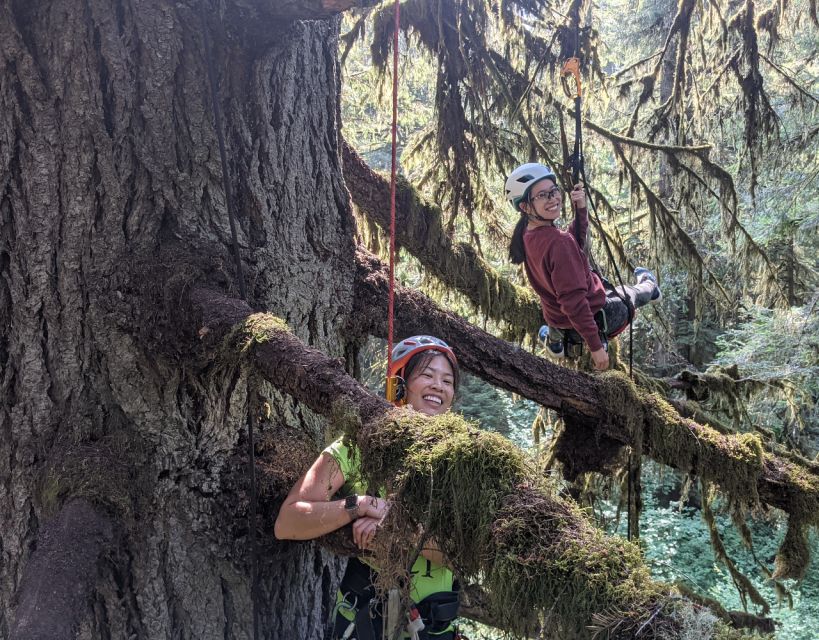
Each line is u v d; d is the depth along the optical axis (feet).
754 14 17.17
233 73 7.36
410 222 11.71
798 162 22.20
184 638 6.97
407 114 19.31
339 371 5.74
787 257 23.75
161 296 6.72
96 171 6.86
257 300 7.47
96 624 6.66
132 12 6.93
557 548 4.14
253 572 6.59
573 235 10.89
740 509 10.06
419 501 4.72
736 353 24.72
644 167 18.58
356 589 6.64
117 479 6.63
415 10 13.62
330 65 8.57
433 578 6.49
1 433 6.89
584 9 13.97
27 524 6.85
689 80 17.83
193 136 7.15
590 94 15.90
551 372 9.74
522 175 10.58
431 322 9.42
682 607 3.73
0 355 6.88
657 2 29.63
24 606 5.72
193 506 7.04
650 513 28.14
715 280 17.21
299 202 7.99
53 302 6.85
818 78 24.41
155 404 6.93
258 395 7.51
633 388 9.83
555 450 10.93
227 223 7.30
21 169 6.81
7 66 6.70
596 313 10.93
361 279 9.15
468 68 13.73
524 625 4.10
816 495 9.41
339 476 6.51
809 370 21.33
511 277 17.07
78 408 6.87
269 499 7.23
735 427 13.03
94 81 6.83
